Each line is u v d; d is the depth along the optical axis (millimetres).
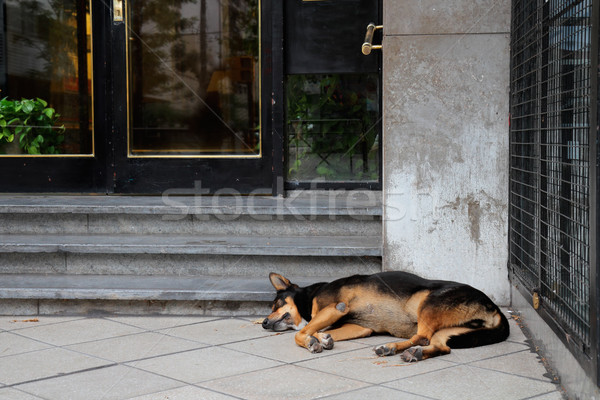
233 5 6438
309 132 6469
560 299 3426
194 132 6535
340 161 6492
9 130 6578
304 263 5230
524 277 4367
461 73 4934
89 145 6520
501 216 4961
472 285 5023
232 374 3561
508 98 4914
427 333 3990
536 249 3994
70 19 6582
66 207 5598
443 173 4992
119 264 5320
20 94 6750
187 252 5152
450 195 4996
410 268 5062
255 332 4434
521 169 4477
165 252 5172
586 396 2912
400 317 4211
